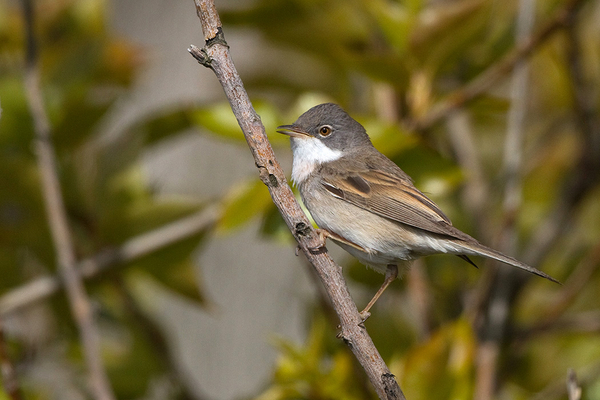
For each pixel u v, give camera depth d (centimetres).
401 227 935
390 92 1080
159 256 1049
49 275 1085
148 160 1530
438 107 1002
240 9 1046
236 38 1337
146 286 1157
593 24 1278
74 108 1053
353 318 658
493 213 1263
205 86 1250
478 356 984
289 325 1478
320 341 953
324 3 1028
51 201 895
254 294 1525
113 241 1061
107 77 1121
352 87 1273
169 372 1087
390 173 978
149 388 1077
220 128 973
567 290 1112
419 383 864
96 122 1077
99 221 1048
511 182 1047
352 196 960
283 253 1533
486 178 1373
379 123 977
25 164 1005
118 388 1063
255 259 1541
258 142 658
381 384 639
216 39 649
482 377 964
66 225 895
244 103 655
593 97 1230
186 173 1518
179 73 1578
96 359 834
